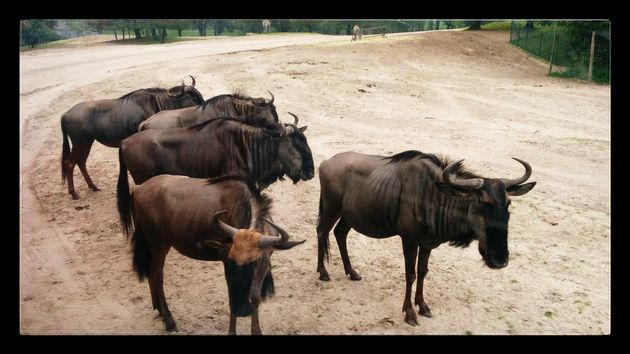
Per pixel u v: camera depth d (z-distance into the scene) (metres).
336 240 8.89
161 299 6.82
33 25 34.16
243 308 5.56
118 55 28.27
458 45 32.97
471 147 15.08
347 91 20.91
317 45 31.34
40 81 21.30
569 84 25.05
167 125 9.74
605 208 11.00
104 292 7.82
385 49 30.33
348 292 7.82
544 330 6.98
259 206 6.26
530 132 16.88
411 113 18.73
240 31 46.78
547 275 8.44
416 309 7.45
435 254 9.06
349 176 7.36
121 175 8.57
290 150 9.30
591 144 15.52
